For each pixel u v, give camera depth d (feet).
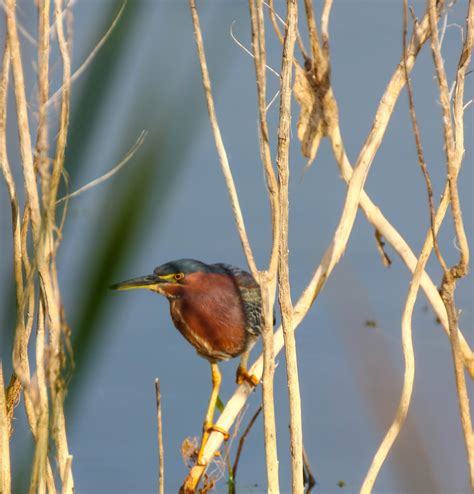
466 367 30.76
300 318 31.09
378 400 26.86
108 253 13.84
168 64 15.51
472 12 25.95
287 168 24.76
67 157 15.76
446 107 24.90
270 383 25.57
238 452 37.93
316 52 33.17
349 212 31.35
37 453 21.63
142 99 15.06
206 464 33.47
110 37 15.35
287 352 25.23
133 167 14.24
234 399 34.09
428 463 23.71
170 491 37.19
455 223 25.25
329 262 31.48
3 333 19.48
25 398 23.22
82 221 30.48
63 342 21.74
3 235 23.34
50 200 20.45
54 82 24.23
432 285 31.78
